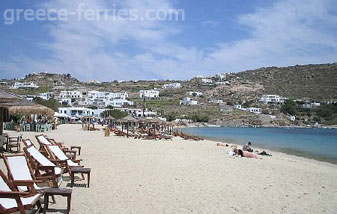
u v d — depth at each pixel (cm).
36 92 14912
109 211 703
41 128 3581
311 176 1368
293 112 15712
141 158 1642
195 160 1664
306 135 6612
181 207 762
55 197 784
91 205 739
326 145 3862
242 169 1428
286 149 3222
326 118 15250
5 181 551
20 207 510
